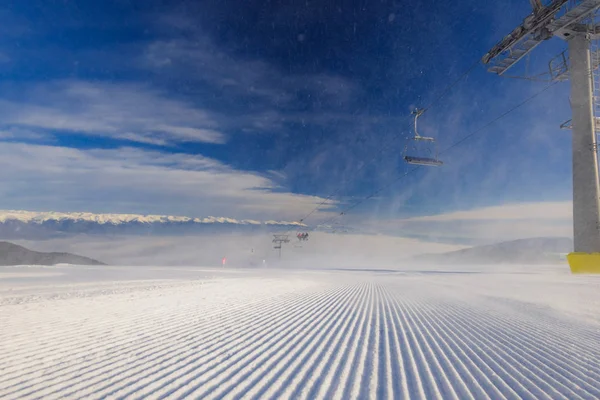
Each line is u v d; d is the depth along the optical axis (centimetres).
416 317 866
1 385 346
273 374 400
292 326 698
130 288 1516
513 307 1116
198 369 409
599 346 584
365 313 916
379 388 370
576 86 2231
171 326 664
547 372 439
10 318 717
